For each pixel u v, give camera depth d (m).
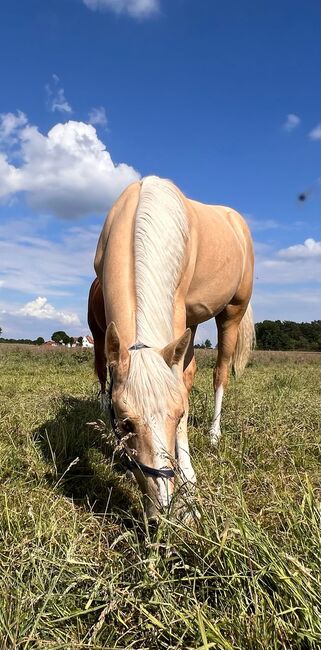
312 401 5.73
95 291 4.14
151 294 2.80
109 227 3.60
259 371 12.57
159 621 1.66
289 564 1.78
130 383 2.27
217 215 4.48
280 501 2.36
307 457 3.74
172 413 2.24
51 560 1.98
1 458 3.32
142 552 2.04
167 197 3.30
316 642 1.52
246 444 3.84
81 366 13.22
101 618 1.63
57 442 3.67
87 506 2.77
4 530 2.36
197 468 3.16
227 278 4.29
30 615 1.71
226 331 4.93
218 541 1.88
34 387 7.54
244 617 1.61
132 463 2.28
